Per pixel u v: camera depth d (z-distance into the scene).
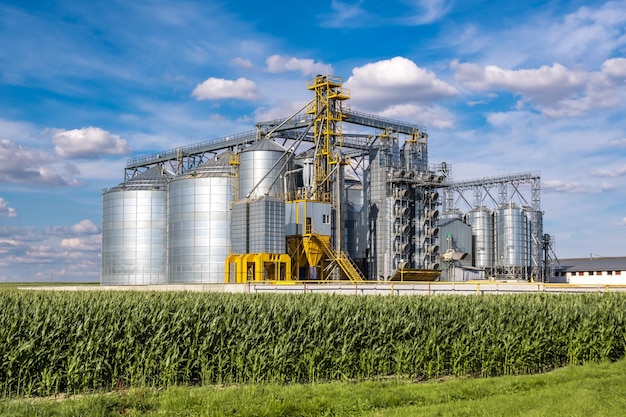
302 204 89.69
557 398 22.67
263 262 85.31
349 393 23.34
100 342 26.12
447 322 30.05
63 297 30.44
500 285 55.97
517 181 124.56
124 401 22.33
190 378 27.44
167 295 32.94
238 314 28.36
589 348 32.50
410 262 101.94
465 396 23.66
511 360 30.06
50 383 25.28
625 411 20.69
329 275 90.94
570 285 52.69
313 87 95.25
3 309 26.17
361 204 117.69
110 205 113.19
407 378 28.39
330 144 94.50
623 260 132.88
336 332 28.17
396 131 107.38
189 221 100.50
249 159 97.38
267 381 26.66
